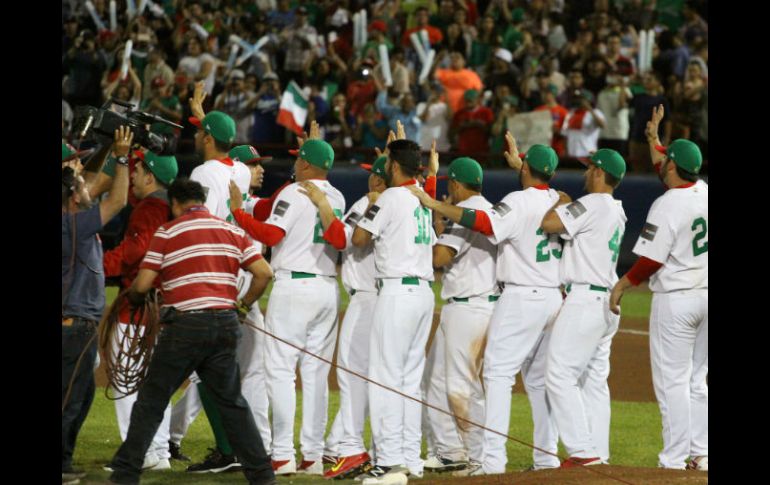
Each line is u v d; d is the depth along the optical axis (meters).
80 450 32.91
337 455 32.62
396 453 29.30
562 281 30.78
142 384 26.41
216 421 30.61
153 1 85.06
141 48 75.69
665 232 30.16
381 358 29.36
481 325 31.11
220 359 26.12
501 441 30.27
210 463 31.00
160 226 28.78
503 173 69.44
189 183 26.84
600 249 30.27
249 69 74.12
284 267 30.62
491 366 30.36
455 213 29.45
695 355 31.98
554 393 30.08
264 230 30.03
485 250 31.09
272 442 31.92
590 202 30.23
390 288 29.42
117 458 25.73
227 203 31.30
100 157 28.19
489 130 70.62
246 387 31.89
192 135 70.25
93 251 27.12
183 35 78.31
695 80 70.44
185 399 32.50
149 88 73.06
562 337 30.17
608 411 32.12
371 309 31.19
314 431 31.03
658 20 81.19
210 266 26.02
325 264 30.97
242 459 26.52
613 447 36.72
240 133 70.12
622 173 30.70
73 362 26.81
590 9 82.56
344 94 75.25
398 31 80.50
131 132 27.70
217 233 26.36
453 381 31.23
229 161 31.75
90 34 74.69
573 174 69.00
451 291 31.44
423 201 29.62
